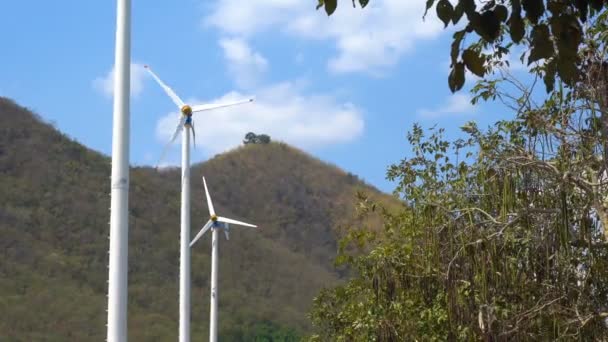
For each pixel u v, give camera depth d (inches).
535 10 300.8
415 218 800.9
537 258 657.6
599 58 617.9
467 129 722.8
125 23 601.6
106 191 4613.7
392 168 850.1
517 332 660.1
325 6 315.3
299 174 5442.9
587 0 305.3
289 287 4261.8
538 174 649.6
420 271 815.1
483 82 691.4
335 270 4660.4
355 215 969.5
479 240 672.4
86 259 4018.2
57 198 4372.5
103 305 3676.2
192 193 4987.7
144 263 4101.9
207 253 4382.4
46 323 3400.6
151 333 3531.0
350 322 972.6
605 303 641.0
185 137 1318.9
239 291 4087.1
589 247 623.2
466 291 684.7
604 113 610.5
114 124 584.4
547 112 663.8
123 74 593.3
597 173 634.2
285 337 3703.3
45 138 4808.1
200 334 3634.4
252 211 5032.0
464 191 716.0
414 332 805.9
